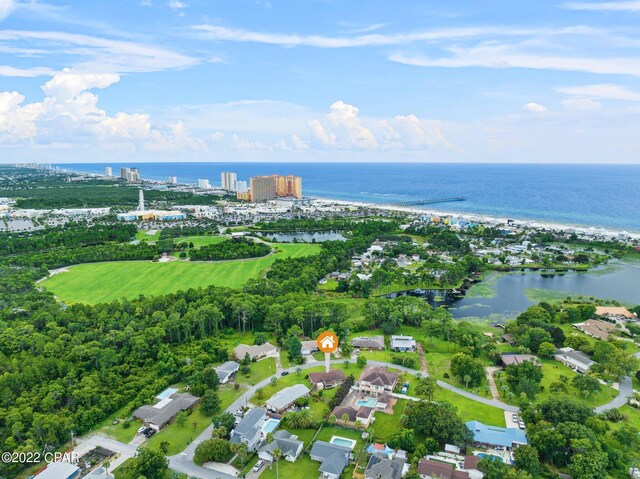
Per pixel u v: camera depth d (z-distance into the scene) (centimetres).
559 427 13600
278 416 15788
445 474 12350
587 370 18550
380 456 13312
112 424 15400
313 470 13125
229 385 18000
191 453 13862
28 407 15150
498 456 13275
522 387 16688
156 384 17488
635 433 13638
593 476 11931
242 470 13100
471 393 17288
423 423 14362
